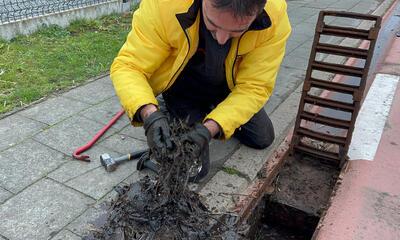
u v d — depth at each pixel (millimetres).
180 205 2170
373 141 3105
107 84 3979
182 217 2160
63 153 2918
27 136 3082
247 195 2594
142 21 2271
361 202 2473
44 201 2467
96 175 2709
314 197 2723
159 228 2084
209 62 2357
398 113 3508
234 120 2285
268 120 3021
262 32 2217
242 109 2318
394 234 2260
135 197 2229
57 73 4102
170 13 2145
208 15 1752
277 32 2305
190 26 2139
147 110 2189
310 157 3074
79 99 3666
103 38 5125
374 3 7688
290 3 7598
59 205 2441
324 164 3018
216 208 2465
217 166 2863
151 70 2393
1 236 2209
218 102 2891
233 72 2438
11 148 2934
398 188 2613
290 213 2689
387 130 3254
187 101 2893
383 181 2670
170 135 2035
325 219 2365
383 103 3672
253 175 2797
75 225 2301
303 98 2898
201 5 2084
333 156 2941
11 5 5281
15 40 4797
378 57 4914
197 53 2432
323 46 2709
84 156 2834
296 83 4230
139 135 3178
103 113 3461
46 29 5141
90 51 4684
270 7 2164
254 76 2367
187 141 2051
